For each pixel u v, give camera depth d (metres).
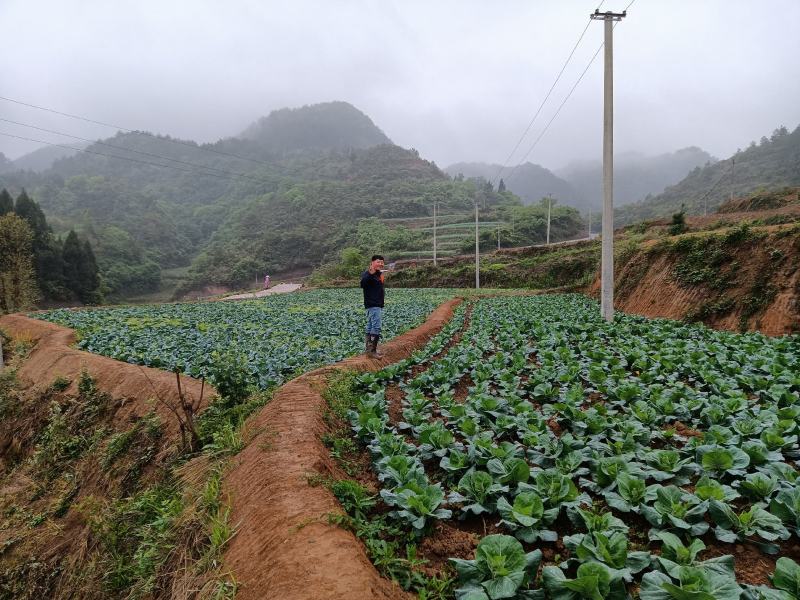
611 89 17.47
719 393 8.13
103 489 8.62
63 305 70.69
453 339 16.66
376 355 11.69
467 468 5.34
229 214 163.12
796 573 3.22
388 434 6.09
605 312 17.95
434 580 3.75
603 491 4.76
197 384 10.44
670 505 4.28
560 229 105.31
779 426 6.05
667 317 20.34
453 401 7.67
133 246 120.81
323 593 3.25
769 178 114.06
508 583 3.23
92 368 13.24
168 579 4.72
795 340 13.02
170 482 6.86
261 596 3.47
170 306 37.69
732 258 19.22
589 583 3.05
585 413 6.69
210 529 4.82
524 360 10.91
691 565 3.48
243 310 30.89
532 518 4.01
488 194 146.25
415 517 4.27
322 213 132.88
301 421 6.57
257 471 5.30
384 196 138.75
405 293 46.62
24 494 10.05
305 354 13.23
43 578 7.39
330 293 51.91
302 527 4.03
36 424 12.61
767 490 4.55
